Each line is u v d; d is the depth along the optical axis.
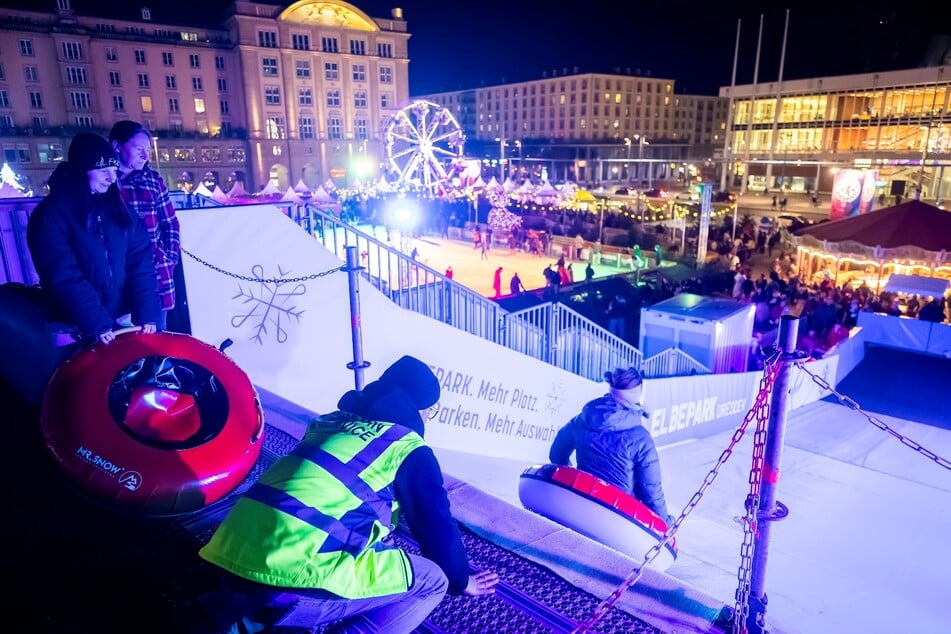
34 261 3.17
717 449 9.90
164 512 2.70
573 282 22.67
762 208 59.09
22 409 3.62
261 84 71.12
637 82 120.31
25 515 3.03
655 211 47.03
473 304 8.45
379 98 78.81
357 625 1.94
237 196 38.03
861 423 11.20
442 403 7.65
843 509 7.71
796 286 21.88
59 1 60.47
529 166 125.56
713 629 2.64
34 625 2.34
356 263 5.02
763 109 72.12
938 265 18.39
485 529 3.29
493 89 137.50
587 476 3.70
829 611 5.47
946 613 5.55
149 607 2.47
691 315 12.94
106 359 2.98
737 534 6.71
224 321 6.06
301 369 6.59
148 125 67.12
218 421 3.02
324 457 1.89
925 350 15.23
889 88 61.38
